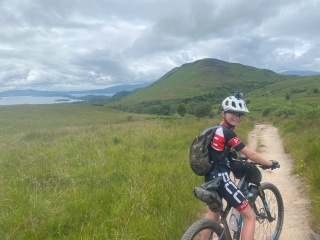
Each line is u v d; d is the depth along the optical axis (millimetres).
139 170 5199
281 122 16703
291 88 125000
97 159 6125
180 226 3404
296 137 8883
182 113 65625
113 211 3584
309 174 4973
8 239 3006
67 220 3430
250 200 2643
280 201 3234
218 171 2389
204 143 2389
